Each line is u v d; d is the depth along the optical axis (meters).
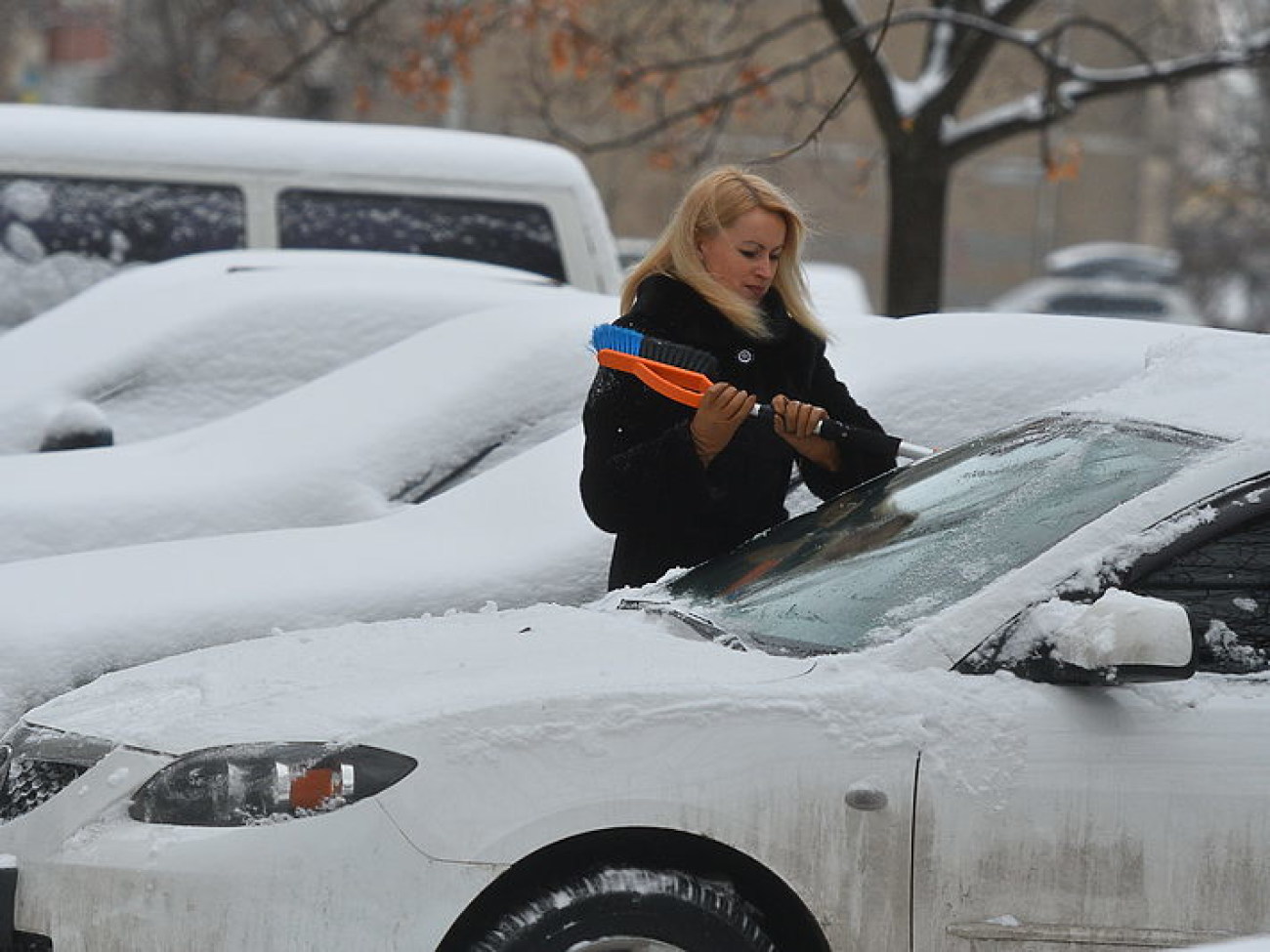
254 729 11.82
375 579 17.64
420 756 11.52
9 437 23.12
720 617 13.49
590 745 11.60
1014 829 11.70
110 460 20.98
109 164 30.45
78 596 17.30
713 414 14.29
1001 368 18.59
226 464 20.55
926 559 13.16
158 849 11.51
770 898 11.95
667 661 12.34
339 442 20.50
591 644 12.82
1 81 99.50
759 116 59.75
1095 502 12.95
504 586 17.84
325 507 19.97
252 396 23.72
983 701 11.84
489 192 31.31
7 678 16.50
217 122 31.22
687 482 14.54
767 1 76.44
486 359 21.12
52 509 19.52
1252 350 14.23
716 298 14.98
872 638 12.53
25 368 24.06
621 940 11.59
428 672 12.48
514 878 11.68
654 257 15.36
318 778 11.50
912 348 19.06
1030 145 119.00
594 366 21.09
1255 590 12.20
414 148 31.30
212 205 30.69
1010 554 12.84
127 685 13.35
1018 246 119.81
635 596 14.56
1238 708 11.91
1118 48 85.25
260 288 24.38
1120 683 11.65
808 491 18.25
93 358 23.86
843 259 108.69
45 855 11.80
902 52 89.38
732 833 11.58
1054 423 14.42
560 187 31.56
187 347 23.89
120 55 81.50
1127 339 19.09
